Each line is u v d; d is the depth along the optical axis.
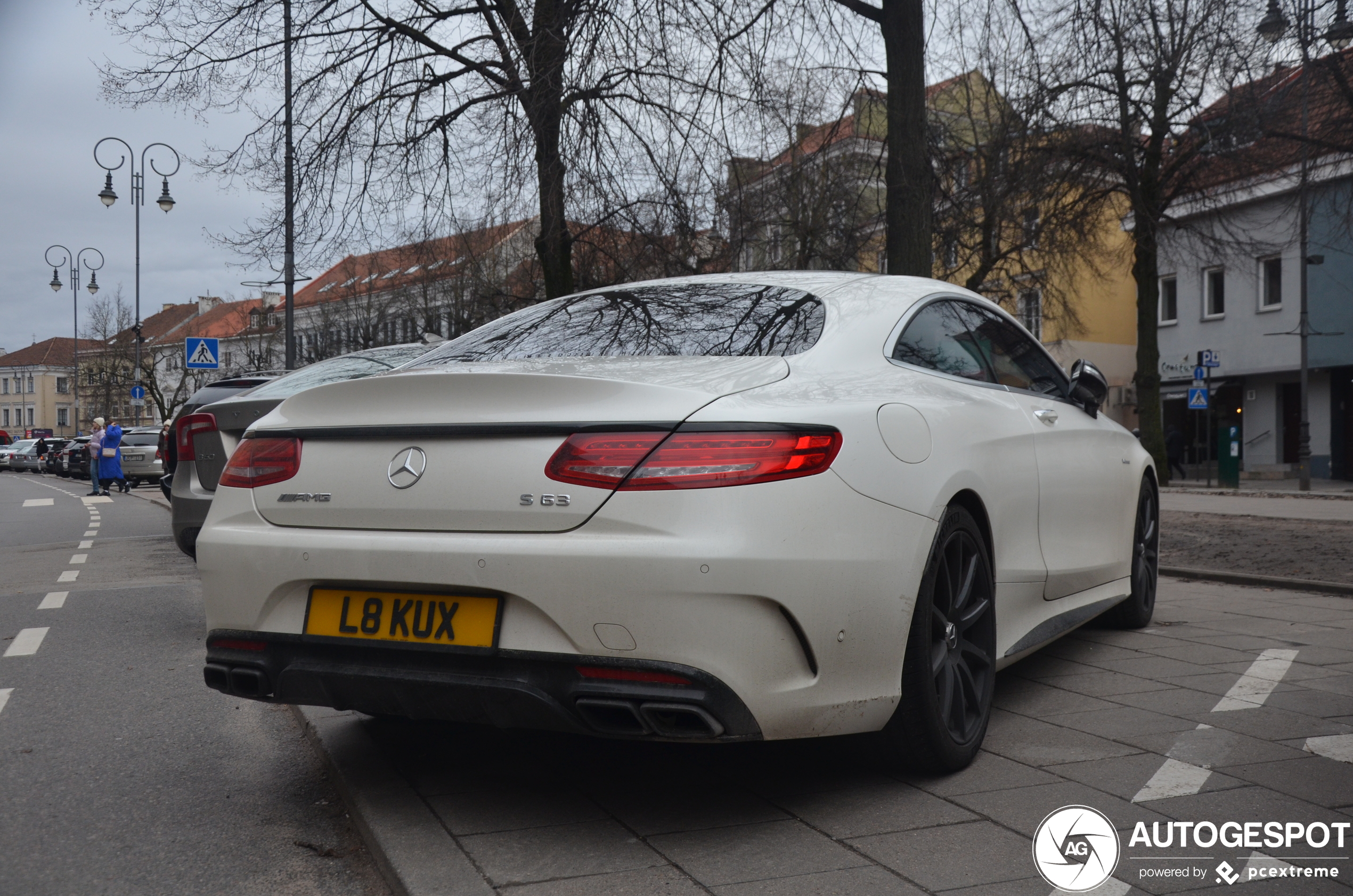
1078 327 26.00
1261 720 3.83
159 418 76.12
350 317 36.28
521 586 2.64
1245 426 30.73
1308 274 28.39
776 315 3.44
